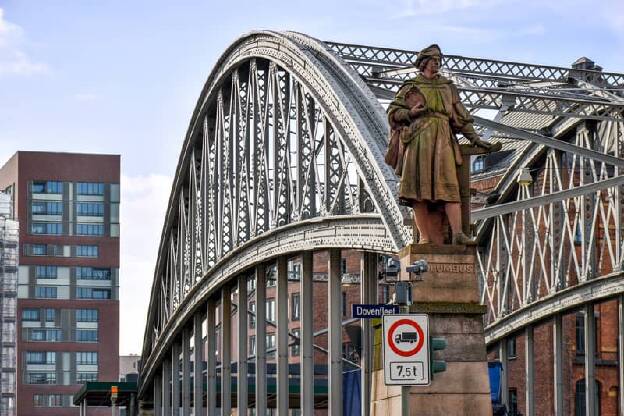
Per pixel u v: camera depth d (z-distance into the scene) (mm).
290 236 71938
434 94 34469
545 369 113750
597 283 77250
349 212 68312
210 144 89812
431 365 29109
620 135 75062
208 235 89562
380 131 59250
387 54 65312
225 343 92500
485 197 90750
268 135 76125
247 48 76938
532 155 85250
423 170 34156
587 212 83938
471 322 33844
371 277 69062
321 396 115812
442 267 34031
